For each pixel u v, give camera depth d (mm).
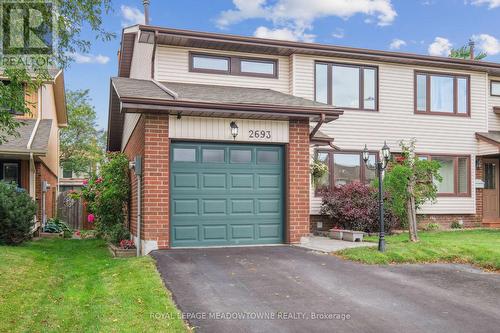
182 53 14484
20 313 6605
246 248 10844
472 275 8617
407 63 17078
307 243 11664
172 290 7316
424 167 11625
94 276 8820
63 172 37625
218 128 11148
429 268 9172
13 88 8289
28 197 13914
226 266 8898
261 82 15320
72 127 33750
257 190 11555
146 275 8156
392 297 7102
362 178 16359
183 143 11008
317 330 5719
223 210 11250
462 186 18031
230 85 14945
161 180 10633
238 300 6859
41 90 18172
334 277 8234
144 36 13875
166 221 10633
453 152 17719
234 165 11383
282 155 11805
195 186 11055
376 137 16609
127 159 15484
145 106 10094
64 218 25594
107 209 15656
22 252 11609
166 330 5535
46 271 9719
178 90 11984
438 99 17656
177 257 9609
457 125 17812
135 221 12695
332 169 16062
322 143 14227
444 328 5824
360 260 9586
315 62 15852
